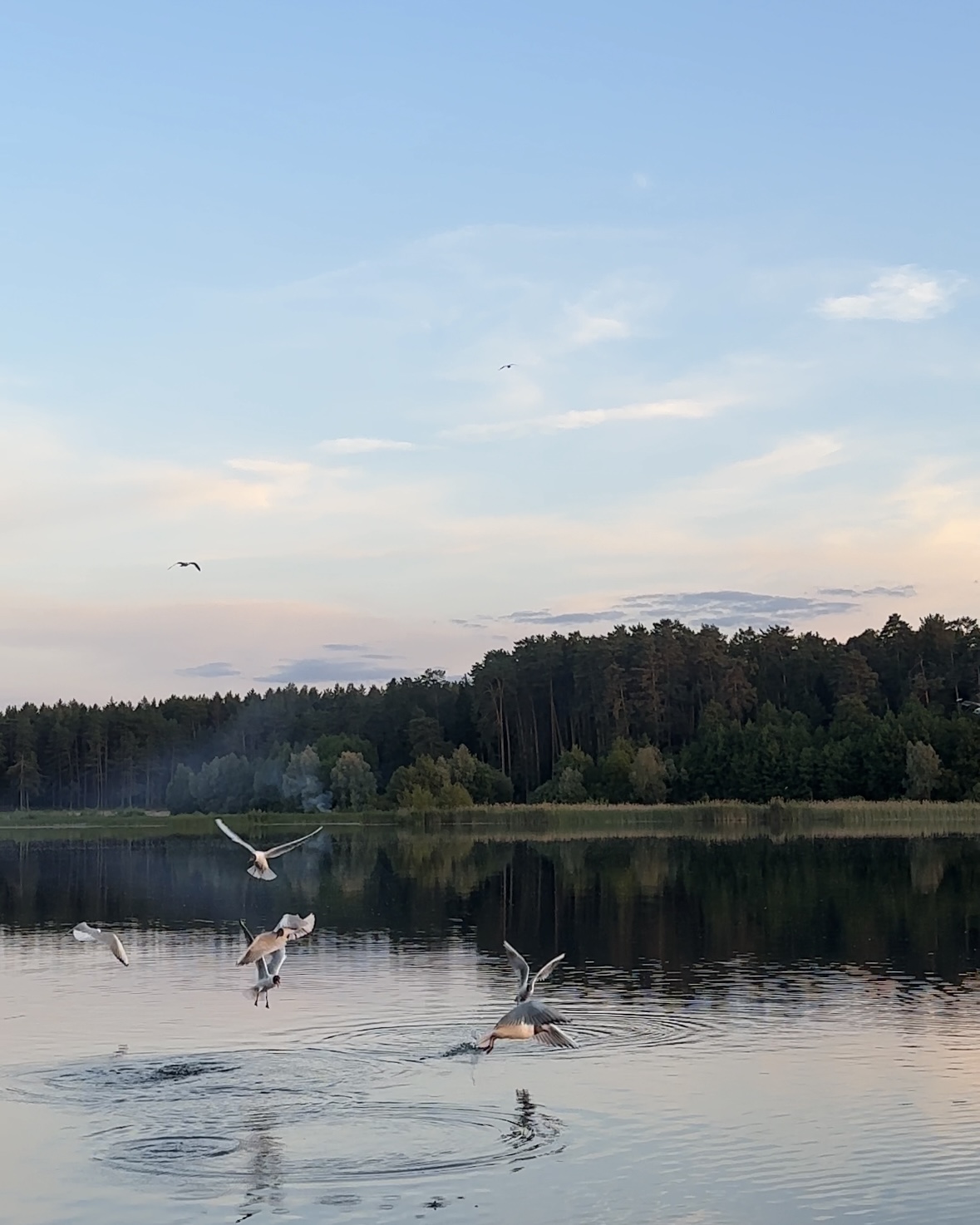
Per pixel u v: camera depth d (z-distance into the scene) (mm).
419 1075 30672
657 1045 33188
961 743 141750
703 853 93188
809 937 50562
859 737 151000
